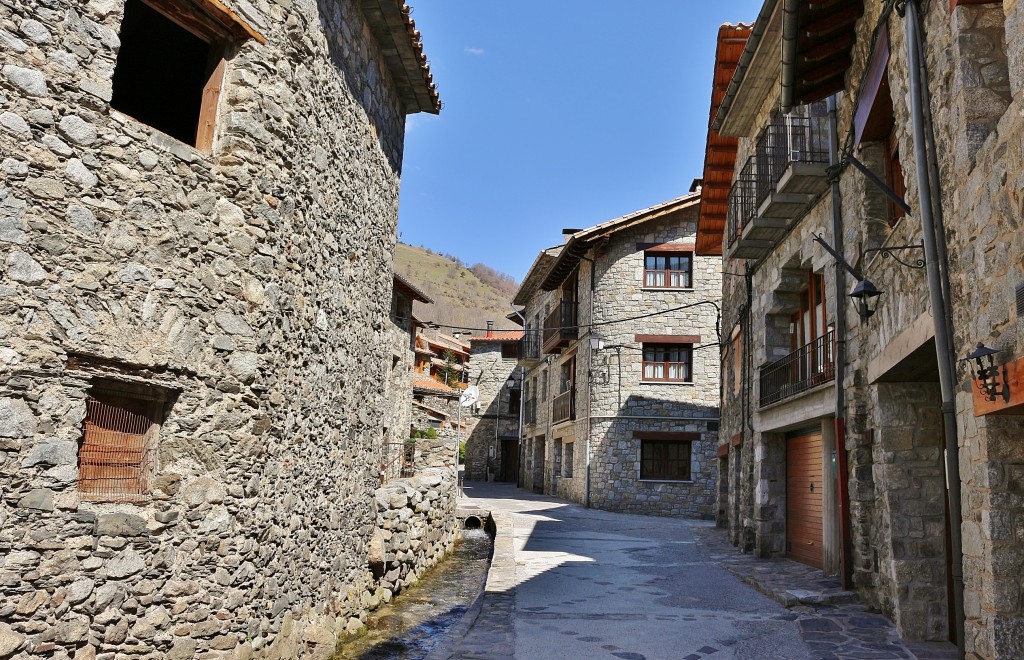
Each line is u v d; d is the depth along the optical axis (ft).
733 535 45.01
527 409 112.27
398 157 31.32
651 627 22.63
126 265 15.31
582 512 66.13
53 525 13.85
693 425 70.44
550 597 27.20
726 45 39.99
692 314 72.08
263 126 18.45
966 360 14.73
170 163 16.33
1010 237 12.98
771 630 22.15
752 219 34.12
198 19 17.33
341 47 23.50
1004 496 13.91
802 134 30.25
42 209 14.11
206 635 16.24
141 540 15.26
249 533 17.52
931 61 16.65
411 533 33.35
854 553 25.45
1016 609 13.62
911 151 18.61
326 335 22.27
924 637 20.48
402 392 57.93
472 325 255.09
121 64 21.76
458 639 20.61
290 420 19.61
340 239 23.44
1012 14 12.92
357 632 24.31
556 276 86.07
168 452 16.08
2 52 13.75
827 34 24.95
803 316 35.86
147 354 15.52
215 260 17.10
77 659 14.07
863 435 24.11
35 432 13.78
